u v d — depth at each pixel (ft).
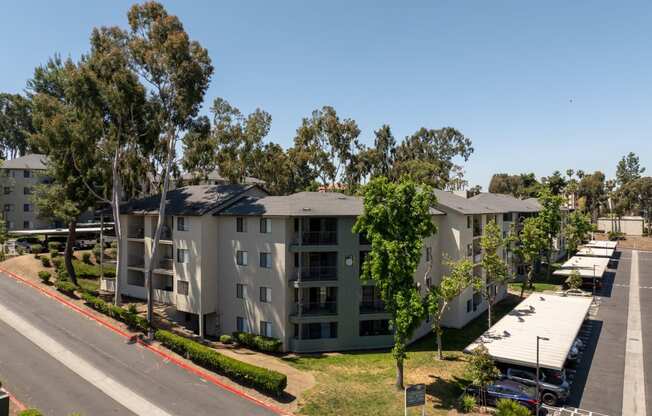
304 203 127.95
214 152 189.16
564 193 390.01
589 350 122.72
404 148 351.05
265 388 90.02
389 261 94.53
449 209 148.46
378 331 131.75
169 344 109.19
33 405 77.10
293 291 125.49
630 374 105.50
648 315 158.71
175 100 127.44
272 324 123.65
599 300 182.29
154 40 123.65
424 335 138.92
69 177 140.97
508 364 100.01
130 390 86.33
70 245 158.51
